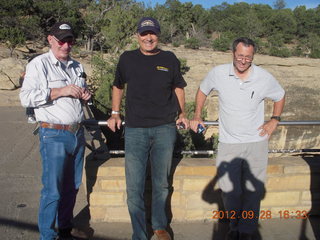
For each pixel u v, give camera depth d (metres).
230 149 3.46
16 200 4.71
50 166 3.13
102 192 3.90
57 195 3.15
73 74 3.37
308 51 60.66
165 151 3.37
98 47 40.16
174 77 3.40
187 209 4.00
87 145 3.89
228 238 3.61
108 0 41.81
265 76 3.31
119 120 3.58
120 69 3.39
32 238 3.71
